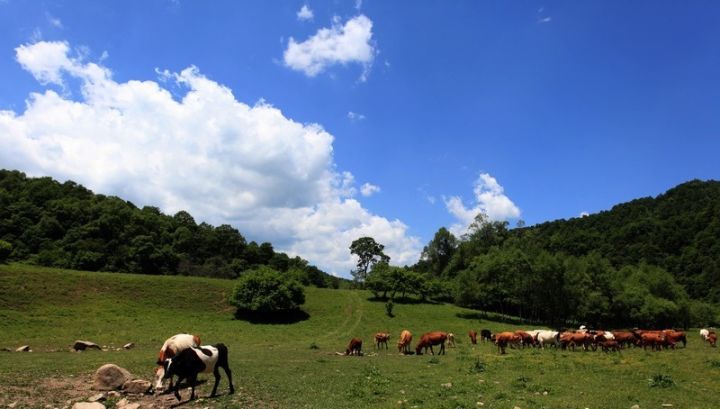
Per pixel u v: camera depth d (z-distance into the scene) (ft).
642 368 81.97
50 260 320.50
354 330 225.97
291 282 256.93
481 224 464.24
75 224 380.99
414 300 322.96
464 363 94.43
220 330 205.36
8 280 213.87
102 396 55.36
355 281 496.64
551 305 277.64
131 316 208.44
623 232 491.31
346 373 80.84
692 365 86.22
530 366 84.69
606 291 301.84
